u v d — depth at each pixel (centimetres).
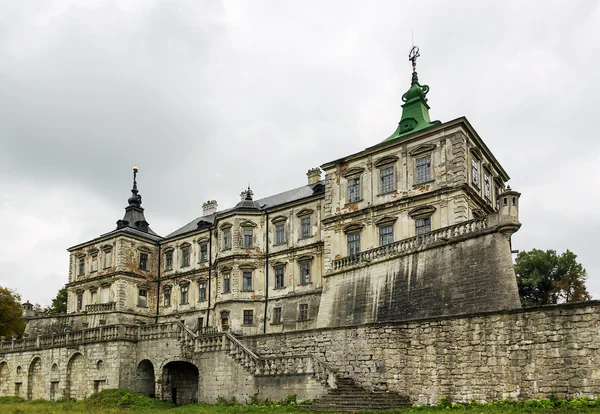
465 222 3494
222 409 3136
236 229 5741
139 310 6562
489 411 2497
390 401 2925
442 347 2947
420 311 3584
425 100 4938
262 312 5525
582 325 2522
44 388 4675
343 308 4256
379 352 3178
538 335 2639
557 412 2383
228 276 5741
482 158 4534
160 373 4000
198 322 6153
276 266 5556
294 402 3088
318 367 3112
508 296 3095
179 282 6500
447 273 3509
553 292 6706
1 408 3619
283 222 5634
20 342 5059
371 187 4566
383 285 3953
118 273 6469
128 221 7081
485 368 2777
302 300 5253
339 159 4809
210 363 3653
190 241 6538
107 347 4216
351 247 4597
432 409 2753
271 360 3297
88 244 7006
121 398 3788
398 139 4441
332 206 4803
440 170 4169
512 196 3259
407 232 4253
